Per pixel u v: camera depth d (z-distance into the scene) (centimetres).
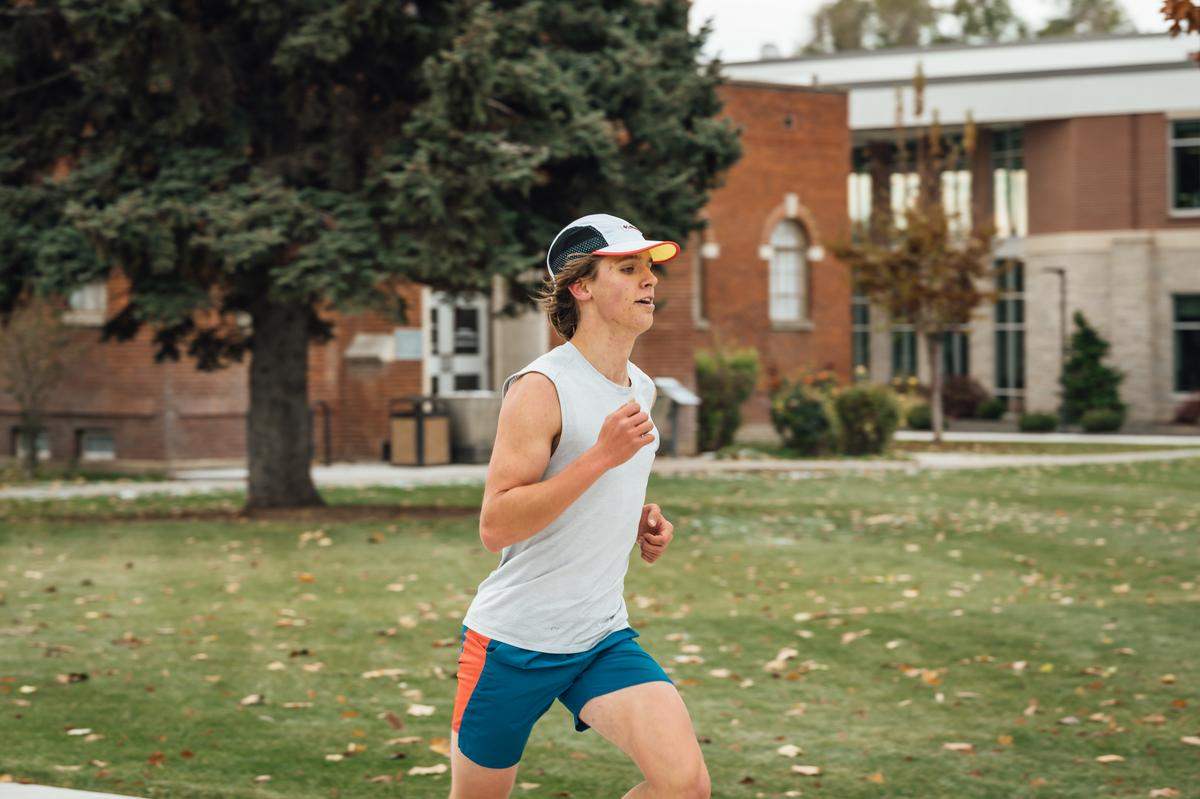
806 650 860
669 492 1892
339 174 1427
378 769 593
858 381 2958
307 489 1611
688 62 1667
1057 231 4025
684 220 1571
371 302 1343
